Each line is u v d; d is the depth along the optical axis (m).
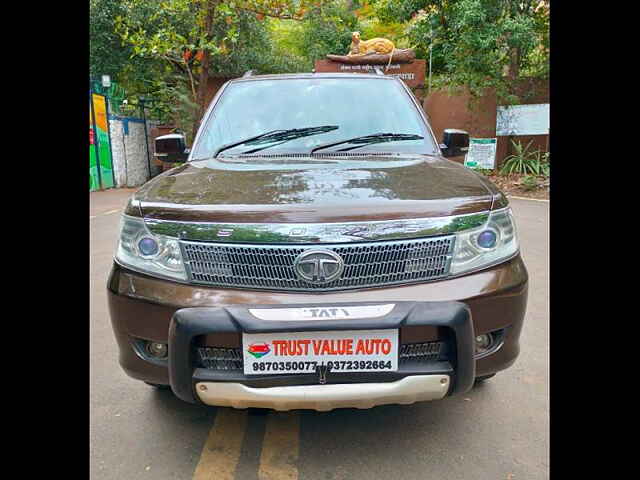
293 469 2.04
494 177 10.33
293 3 10.03
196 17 10.20
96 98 11.12
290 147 2.86
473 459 2.08
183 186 2.20
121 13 12.49
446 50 10.66
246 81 3.32
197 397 1.86
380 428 2.31
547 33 10.41
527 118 10.61
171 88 12.79
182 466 2.07
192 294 1.85
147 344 2.01
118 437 2.27
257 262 1.84
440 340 1.85
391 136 2.96
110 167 11.77
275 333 1.76
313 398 1.78
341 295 1.81
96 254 5.55
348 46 16.52
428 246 1.88
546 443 2.18
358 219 1.84
